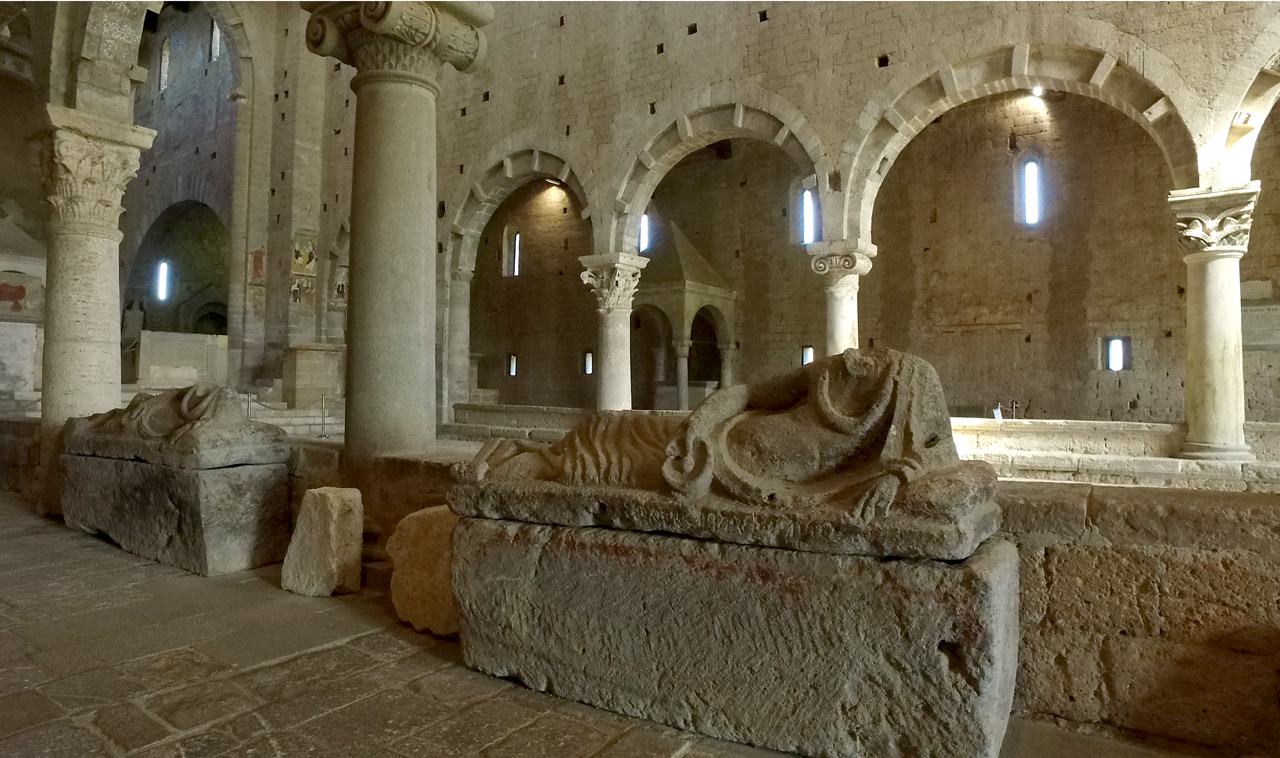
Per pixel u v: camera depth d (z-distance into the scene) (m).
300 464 5.39
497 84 16.67
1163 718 2.85
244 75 20.30
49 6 7.51
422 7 4.98
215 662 3.45
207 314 27.91
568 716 2.99
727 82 13.48
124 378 22.19
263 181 20.41
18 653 3.53
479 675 3.37
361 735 2.79
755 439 2.97
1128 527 2.90
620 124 14.75
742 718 2.78
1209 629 2.79
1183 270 14.91
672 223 20.83
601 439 3.34
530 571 3.23
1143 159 15.36
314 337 20.02
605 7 15.05
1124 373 15.54
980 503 2.62
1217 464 9.07
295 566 4.57
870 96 12.08
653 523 2.96
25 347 12.98
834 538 2.60
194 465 4.94
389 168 5.08
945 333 17.69
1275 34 9.26
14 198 15.69
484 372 26.09
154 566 5.11
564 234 24.27
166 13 24.47
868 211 12.48
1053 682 3.01
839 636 2.60
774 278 20.33
